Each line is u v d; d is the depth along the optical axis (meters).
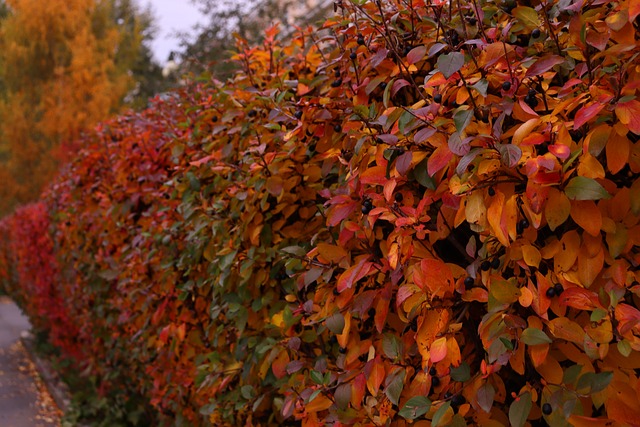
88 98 19.95
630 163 1.56
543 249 1.65
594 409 1.68
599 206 1.59
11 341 11.08
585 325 1.63
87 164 6.06
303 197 2.74
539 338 1.52
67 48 20.58
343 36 2.51
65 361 7.99
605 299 1.48
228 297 2.96
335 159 2.47
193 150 3.78
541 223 1.62
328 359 2.43
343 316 2.09
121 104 21.70
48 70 20.72
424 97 1.96
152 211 4.51
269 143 2.82
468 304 1.77
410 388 1.89
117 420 5.98
